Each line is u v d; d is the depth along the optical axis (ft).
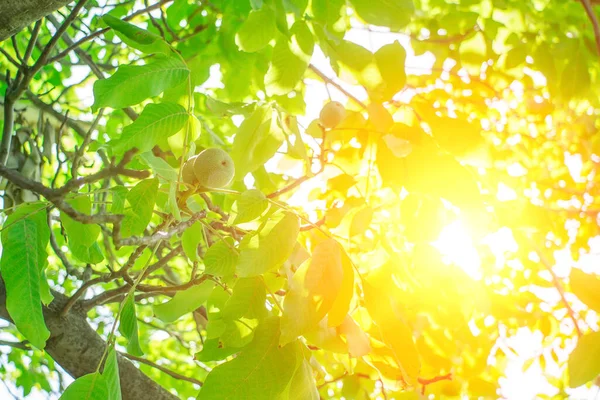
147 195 2.94
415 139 3.20
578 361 3.00
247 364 2.80
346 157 3.60
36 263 2.97
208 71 5.11
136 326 2.97
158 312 3.36
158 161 3.09
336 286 2.82
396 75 3.35
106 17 3.14
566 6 5.55
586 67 4.63
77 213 2.64
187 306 3.38
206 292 3.40
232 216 3.16
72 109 7.12
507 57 5.21
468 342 4.40
